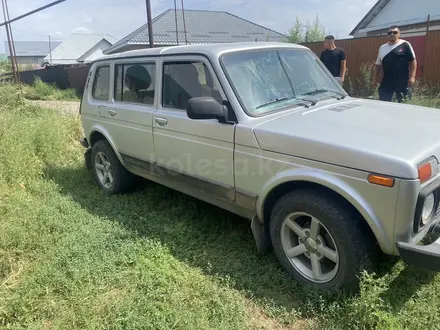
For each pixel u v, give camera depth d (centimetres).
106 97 498
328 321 262
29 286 306
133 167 465
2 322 276
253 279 313
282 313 275
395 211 240
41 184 534
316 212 279
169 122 383
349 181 257
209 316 274
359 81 1231
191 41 2914
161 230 395
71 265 330
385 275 280
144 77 425
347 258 269
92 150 541
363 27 2309
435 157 253
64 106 1253
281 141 291
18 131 677
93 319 271
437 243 247
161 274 318
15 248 358
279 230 310
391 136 268
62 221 416
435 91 1088
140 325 260
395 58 664
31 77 2675
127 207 462
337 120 305
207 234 389
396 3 2000
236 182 332
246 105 326
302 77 381
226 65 340
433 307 265
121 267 330
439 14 1703
